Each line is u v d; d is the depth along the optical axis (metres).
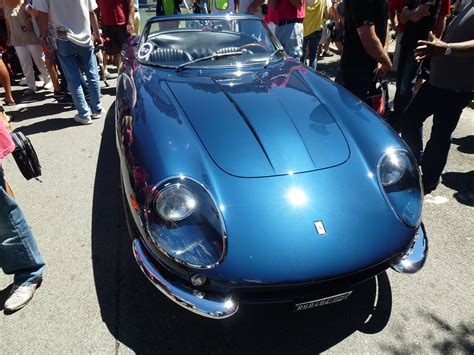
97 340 1.74
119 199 2.83
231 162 1.71
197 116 1.98
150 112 1.99
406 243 1.64
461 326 1.82
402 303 1.95
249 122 1.95
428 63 3.70
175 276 1.56
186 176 1.60
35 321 1.83
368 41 2.81
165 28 3.11
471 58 2.38
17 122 4.32
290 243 1.47
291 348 1.72
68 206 2.75
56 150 3.60
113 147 3.67
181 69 2.61
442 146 2.70
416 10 3.37
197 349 1.71
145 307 1.91
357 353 1.69
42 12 3.65
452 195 2.94
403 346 1.73
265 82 2.44
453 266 2.20
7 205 1.78
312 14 5.26
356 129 2.01
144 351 1.69
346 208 1.60
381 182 1.74
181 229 1.49
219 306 1.49
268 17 5.02
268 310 1.90
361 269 1.52
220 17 3.21
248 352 1.70
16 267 1.94
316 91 2.38
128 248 2.33
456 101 2.54
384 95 3.37
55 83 4.80
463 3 5.85
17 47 5.00
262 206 1.55
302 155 1.78
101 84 5.80
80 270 2.15
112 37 5.05
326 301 1.61
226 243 1.47
